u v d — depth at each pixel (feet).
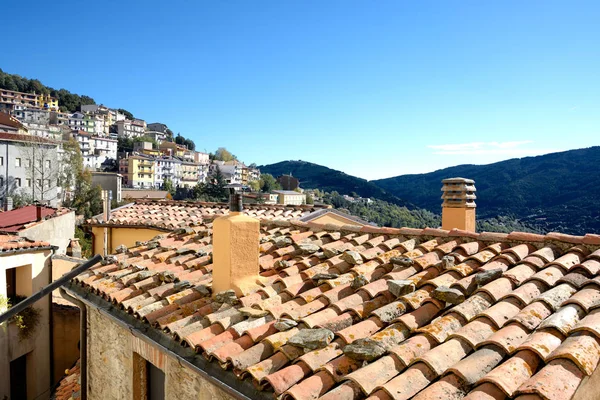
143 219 48.98
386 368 10.19
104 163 366.63
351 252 18.38
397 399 9.01
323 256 19.35
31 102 447.83
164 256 23.84
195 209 53.11
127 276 21.20
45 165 196.03
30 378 48.37
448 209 30.32
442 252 17.51
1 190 174.70
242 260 16.81
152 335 15.57
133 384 18.67
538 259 14.96
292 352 11.83
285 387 10.44
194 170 401.08
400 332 11.76
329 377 10.48
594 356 8.55
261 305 14.94
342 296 14.84
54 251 51.24
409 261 16.39
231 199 17.60
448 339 10.90
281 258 20.07
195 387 14.46
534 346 9.30
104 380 21.47
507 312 11.59
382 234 21.57
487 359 9.59
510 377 8.63
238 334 13.35
